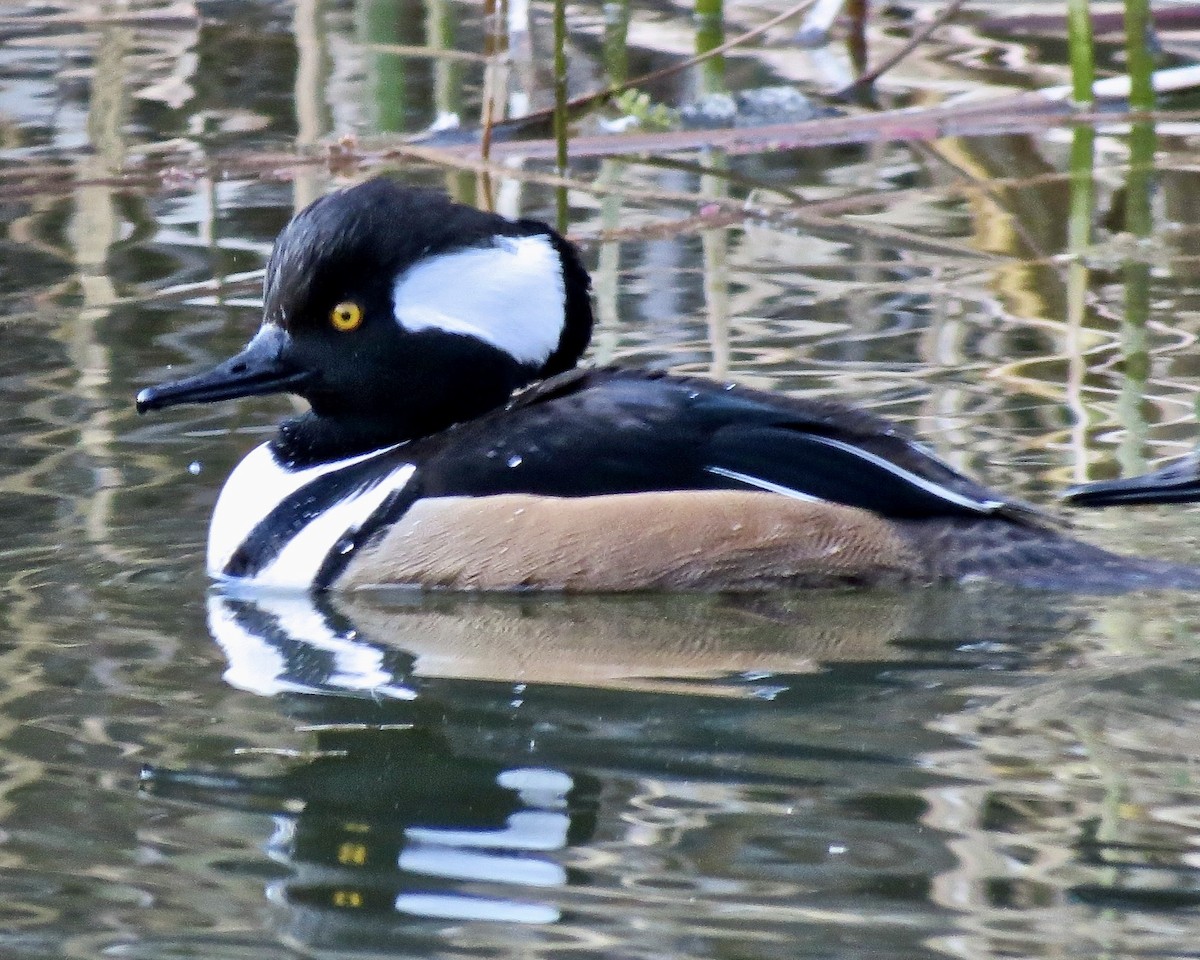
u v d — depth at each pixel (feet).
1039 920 21.33
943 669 29.22
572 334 36.42
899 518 33.65
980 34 74.28
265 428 41.09
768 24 62.54
